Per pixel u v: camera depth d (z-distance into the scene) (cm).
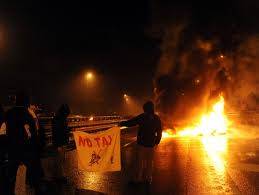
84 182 939
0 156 865
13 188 760
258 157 1341
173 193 810
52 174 1023
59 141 968
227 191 825
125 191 835
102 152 866
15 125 753
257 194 796
